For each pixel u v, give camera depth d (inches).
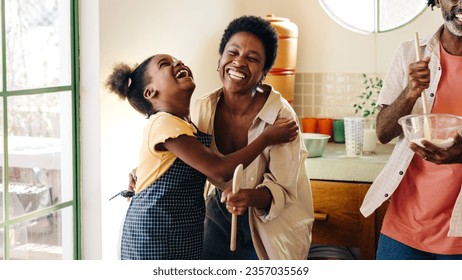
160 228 87.3
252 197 87.3
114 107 103.5
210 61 133.3
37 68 94.1
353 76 144.9
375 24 143.2
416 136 89.4
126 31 105.7
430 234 95.3
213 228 96.8
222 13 137.9
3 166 89.3
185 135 86.4
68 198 100.3
